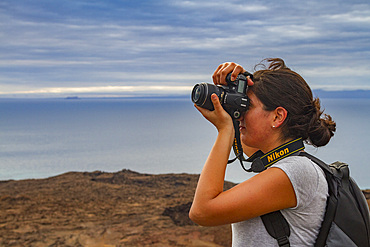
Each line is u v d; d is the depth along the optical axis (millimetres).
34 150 75312
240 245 1436
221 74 1541
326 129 1524
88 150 74312
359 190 1503
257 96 1505
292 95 1473
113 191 13305
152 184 14352
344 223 1381
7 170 47250
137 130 144375
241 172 30328
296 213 1365
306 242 1375
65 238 8508
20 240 8391
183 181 14820
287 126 1490
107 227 9227
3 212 10609
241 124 1577
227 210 1364
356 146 62656
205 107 1517
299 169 1362
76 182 14711
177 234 8383
